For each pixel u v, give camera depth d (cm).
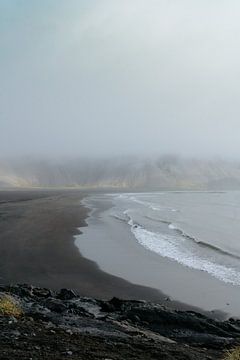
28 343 1003
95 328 1273
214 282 2633
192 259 3353
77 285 2511
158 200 12862
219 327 1559
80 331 1203
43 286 2467
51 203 9925
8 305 1329
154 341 1205
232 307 2122
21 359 874
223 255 3544
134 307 1622
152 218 6631
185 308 2105
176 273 2870
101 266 3041
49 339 1056
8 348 950
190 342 1344
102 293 2356
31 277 2680
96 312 1589
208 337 1395
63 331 1159
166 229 5212
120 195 16025
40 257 3303
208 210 9062
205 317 1633
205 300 2244
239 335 1488
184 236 4619
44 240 4138
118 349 1042
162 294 2356
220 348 1290
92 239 4275
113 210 8106
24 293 1739
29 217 6328
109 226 5362
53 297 1814
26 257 3291
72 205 9294
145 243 4088
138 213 7569
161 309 1605
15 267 2942
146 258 3356
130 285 2534
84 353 963
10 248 3656
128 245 3953
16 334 1072
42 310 1438
